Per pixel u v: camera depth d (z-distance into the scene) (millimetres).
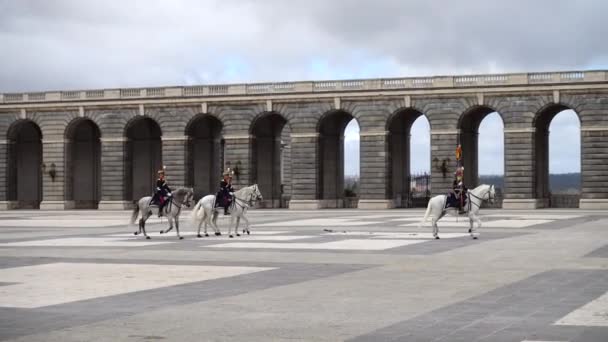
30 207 130125
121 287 28438
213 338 19641
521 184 106312
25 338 19688
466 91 108062
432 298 25422
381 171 112125
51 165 124375
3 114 125938
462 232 57281
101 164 122500
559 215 84000
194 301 25141
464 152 112562
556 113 112938
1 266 36031
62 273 32969
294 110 115188
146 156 126562
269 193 122500
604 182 102938
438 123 109500
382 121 111875
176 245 47750
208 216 55312
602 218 76562
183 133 119188
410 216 85625
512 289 27172
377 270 33094
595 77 102938
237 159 117250
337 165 120000
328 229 61375
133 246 47219
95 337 19781
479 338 19359
